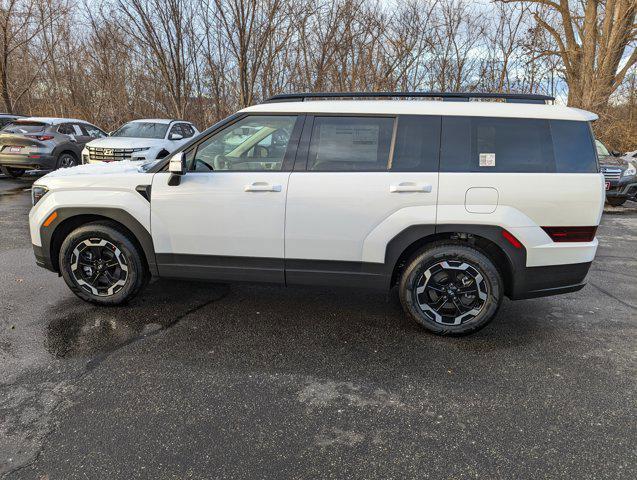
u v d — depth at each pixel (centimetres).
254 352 336
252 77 1424
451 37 1496
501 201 338
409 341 357
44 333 358
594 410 272
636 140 1532
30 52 2080
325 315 405
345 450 235
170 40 1430
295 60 1452
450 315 365
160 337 356
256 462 225
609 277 535
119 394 280
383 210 349
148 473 217
